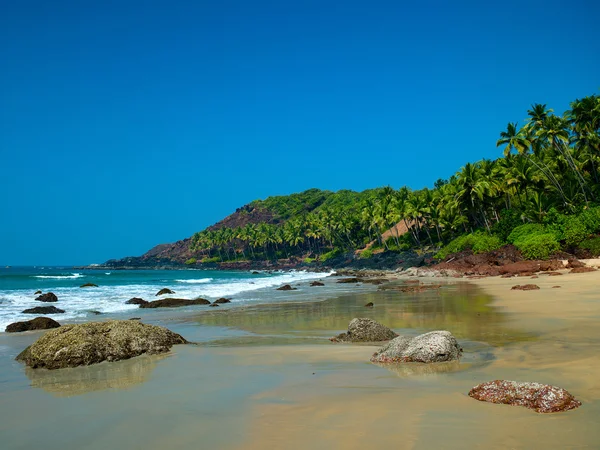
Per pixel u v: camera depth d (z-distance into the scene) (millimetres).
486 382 6449
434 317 15727
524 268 40906
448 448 4492
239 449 4734
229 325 15945
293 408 6043
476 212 70188
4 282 54188
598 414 5285
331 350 10445
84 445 5051
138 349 10453
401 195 92062
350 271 72125
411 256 77375
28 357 9812
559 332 11398
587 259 42625
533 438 4656
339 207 141000
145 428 5508
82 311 21984
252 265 143250
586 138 50344
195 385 7543
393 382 7250
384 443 4684
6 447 5051
